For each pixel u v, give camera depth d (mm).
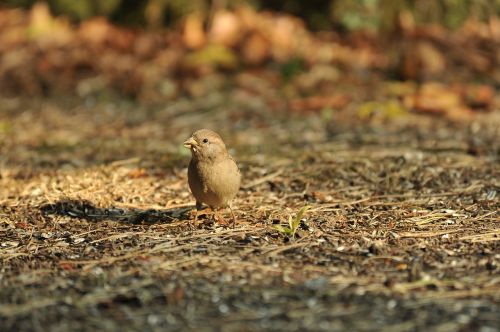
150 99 17812
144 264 7949
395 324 6531
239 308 6852
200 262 7988
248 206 10289
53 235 9133
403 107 16328
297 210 10023
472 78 18141
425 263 7992
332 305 6918
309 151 13180
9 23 21578
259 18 20172
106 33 20266
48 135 14938
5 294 7234
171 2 20828
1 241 8930
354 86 17750
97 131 15273
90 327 6516
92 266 7961
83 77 19094
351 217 9695
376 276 7625
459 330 6414
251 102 17250
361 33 19812
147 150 13578
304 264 7949
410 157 12570
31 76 19172
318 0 20891
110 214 10016
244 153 13250
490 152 12938
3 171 11938
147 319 6660
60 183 11211
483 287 7332
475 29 20547
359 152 12992
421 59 18297
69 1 21609
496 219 9547
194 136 9023
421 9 20703
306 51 19297
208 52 18875
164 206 10375
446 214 9789
